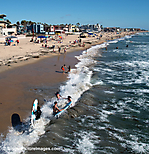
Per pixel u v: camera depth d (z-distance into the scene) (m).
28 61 20.77
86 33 135.75
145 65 23.77
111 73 18.66
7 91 10.62
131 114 9.40
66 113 8.80
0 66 16.86
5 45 34.84
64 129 7.36
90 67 21.25
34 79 13.67
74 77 15.46
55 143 6.34
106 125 8.06
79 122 8.10
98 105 10.25
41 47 35.75
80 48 43.62
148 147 6.61
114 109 9.91
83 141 6.66
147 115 9.37
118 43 69.19
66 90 11.78
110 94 12.23
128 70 20.48
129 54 35.66
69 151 5.98
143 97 11.96
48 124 7.60
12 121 7.30
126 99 11.51
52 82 13.30
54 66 19.36
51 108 8.95
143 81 15.84
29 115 7.95
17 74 14.72
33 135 6.62
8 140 6.13
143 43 70.12
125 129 7.84
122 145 6.63
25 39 56.59
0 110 8.14
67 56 28.22
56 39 60.44
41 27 105.69
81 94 11.72
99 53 36.31
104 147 6.40
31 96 10.17
